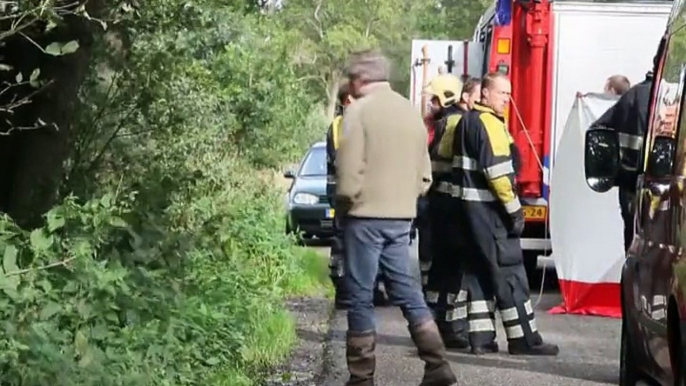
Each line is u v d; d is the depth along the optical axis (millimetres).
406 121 12617
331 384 14109
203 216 15133
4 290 9438
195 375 12156
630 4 23234
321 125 44594
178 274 12523
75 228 10969
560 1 23250
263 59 24266
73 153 15734
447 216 16234
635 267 12109
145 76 16094
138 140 16641
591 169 13680
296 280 22031
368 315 12695
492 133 15539
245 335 14555
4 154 14531
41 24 12398
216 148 20281
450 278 16422
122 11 14430
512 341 15984
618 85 19594
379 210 12477
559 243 19812
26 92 14102
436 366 12641
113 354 10086
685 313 9273
